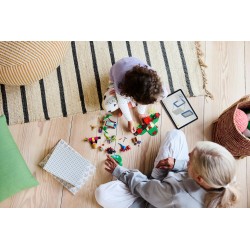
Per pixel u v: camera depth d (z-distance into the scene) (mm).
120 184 1399
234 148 1476
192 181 1122
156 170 1433
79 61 1623
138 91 1192
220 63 1718
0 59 1244
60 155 1491
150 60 1670
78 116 1564
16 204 1445
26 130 1523
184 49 1706
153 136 1582
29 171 1392
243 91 1695
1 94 1537
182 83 1664
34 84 1565
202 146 1030
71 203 1475
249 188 1565
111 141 1548
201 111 1641
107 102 1474
